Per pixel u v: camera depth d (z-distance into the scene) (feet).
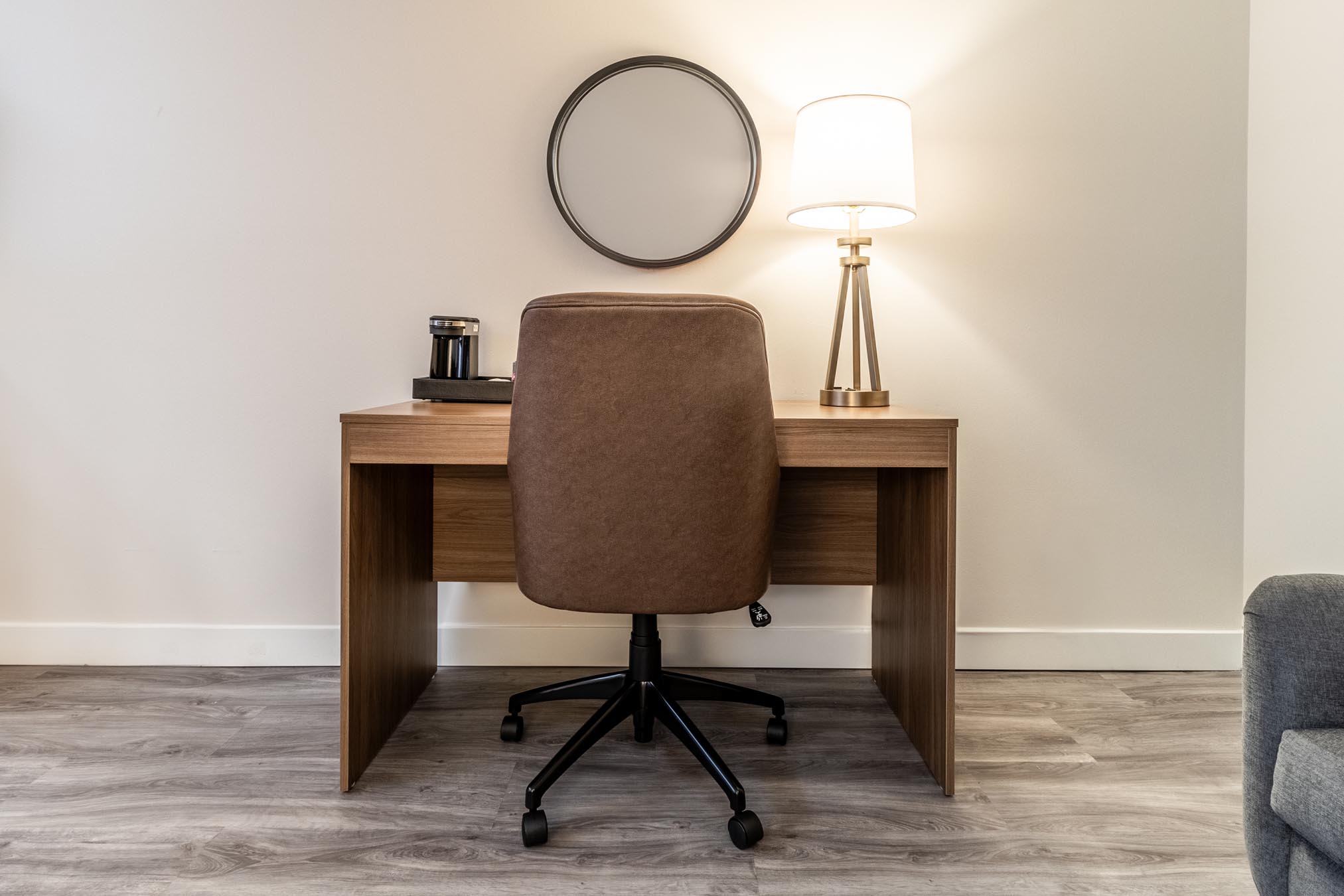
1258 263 6.95
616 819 4.73
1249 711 3.37
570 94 7.00
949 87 7.01
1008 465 7.18
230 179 6.98
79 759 5.40
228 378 7.07
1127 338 7.11
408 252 7.04
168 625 7.18
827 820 4.73
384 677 5.70
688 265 7.10
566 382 4.24
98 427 7.08
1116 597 7.23
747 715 6.29
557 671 7.18
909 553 5.84
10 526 7.13
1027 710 6.31
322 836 4.53
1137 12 6.97
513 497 4.70
